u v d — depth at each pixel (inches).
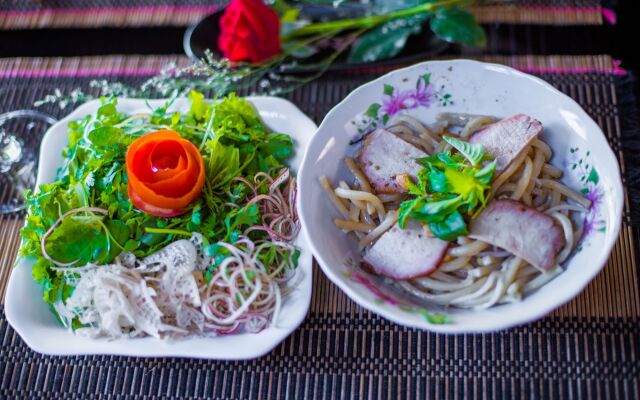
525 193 21.7
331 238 22.0
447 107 23.4
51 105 27.3
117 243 22.3
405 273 21.0
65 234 22.4
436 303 21.0
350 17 27.7
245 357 21.0
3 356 22.9
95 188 23.1
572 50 26.7
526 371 21.4
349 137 23.1
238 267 22.1
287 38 27.0
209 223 22.7
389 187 22.3
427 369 21.7
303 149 24.5
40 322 22.1
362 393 21.5
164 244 22.6
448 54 27.0
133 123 24.5
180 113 25.0
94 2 29.6
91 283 22.0
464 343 21.9
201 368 22.2
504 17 27.6
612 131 24.9
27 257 22.7
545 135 22.3
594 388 21.0
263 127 24.9
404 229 21.4
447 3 26.7
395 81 23.0
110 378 22.3
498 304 20.6
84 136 24.0
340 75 26.9
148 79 27.5
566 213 21.4
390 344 22.1
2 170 26.2
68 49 28.6
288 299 22.1
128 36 28.7
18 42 28.9
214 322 22.0
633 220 23.1
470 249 20.9
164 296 21.9
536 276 20.8
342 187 22.5
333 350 22.2
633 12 27.4
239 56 26.1
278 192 23.6
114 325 21.4
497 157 21.7
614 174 20.4
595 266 19.6
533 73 26.3
